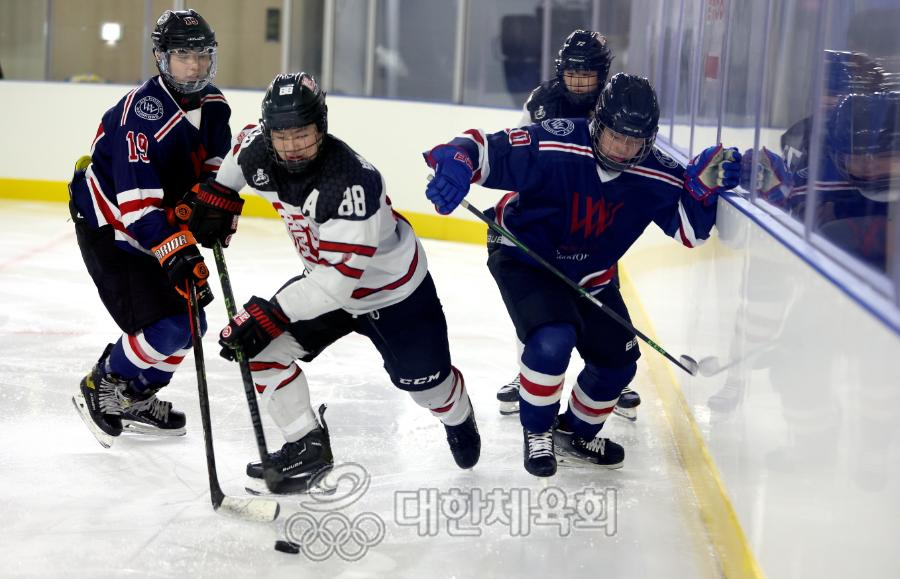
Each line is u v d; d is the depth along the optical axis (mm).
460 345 17047
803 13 8609
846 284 6586
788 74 8977
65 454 11430
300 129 8273
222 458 11484
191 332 11258
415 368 10078
